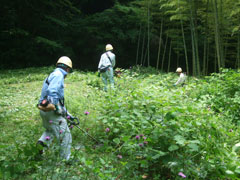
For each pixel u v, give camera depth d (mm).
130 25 20328
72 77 10141
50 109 2770
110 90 5062
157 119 3162
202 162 2662
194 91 6430
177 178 2428
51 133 3035
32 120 4762
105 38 19969
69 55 19000
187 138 2943
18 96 6949
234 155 2799
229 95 6016
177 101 3943
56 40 18688
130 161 2830
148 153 2709
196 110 3307
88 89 7832
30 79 10109
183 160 2533
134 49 21734
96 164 2625
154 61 23328
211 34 15430
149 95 3953
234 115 5078
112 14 20094
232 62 20422
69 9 21297
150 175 2787
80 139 3705
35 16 17859
